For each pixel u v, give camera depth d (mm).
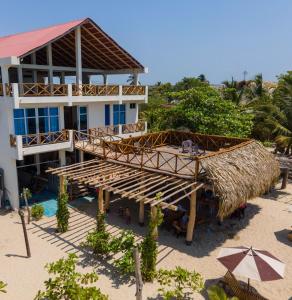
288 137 22406
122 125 22047
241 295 9844
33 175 20406
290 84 23500
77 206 17656
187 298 10047
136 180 14344
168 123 26922
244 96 34406
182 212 14992
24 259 12133
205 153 19641
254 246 13625
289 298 10227
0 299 9867
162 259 12398
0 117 16500
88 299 7746
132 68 22906
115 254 12539
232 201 12391
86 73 24828
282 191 20828
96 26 18484
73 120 20750
